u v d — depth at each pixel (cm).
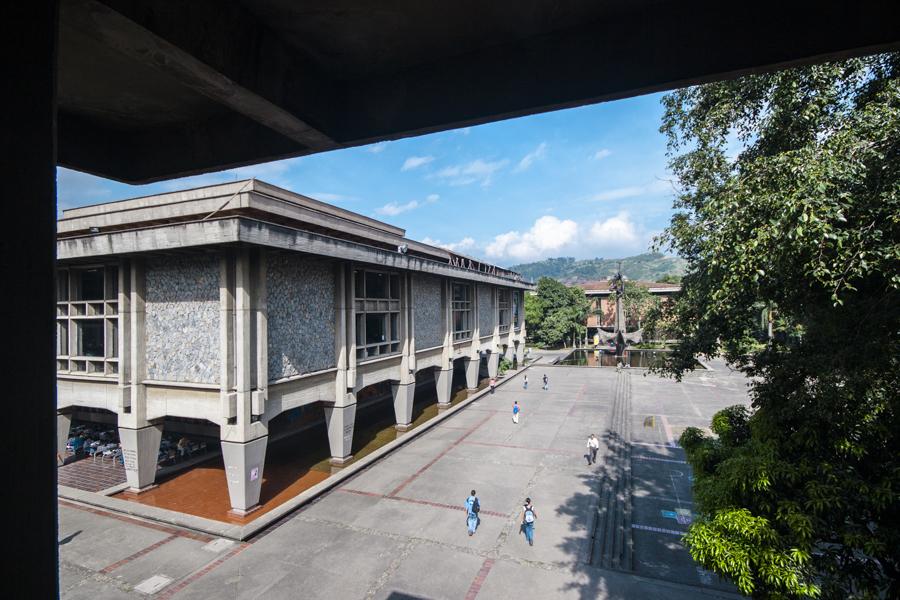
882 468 629
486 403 3319
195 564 1252
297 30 296
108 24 211
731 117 935
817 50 254
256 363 1616
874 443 628
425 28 303
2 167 149
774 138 848
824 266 552
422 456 2144
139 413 1722
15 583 150
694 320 925
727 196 679
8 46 151
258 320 1617
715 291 764
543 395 3584
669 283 7281
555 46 308
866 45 246
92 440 2259
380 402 3450
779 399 736
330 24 292
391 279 2575
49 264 159
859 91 730
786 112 803
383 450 2150
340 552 1312
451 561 1263
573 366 5172
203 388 1622
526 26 305
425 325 2977
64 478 1894
